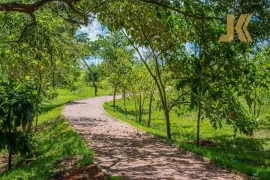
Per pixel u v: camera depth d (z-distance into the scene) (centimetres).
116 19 980
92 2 1114
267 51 1126
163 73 1991
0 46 1331
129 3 958
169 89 2105
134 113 3984
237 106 1522
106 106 4238
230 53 584
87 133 1819
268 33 647
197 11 696
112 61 3988
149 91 3036
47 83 2297
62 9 1245
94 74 7550
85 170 1000
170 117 3459
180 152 1288
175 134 2345
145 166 1038
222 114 1570
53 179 989
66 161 1159
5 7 807
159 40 1020
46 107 4575
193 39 679
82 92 7094
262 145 1889
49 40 1470
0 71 1491
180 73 838
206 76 559
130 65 3045
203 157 1148
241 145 1895
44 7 1241
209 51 583
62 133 1962
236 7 633
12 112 1209
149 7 935
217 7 677
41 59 1552
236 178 895
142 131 1930
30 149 1327
